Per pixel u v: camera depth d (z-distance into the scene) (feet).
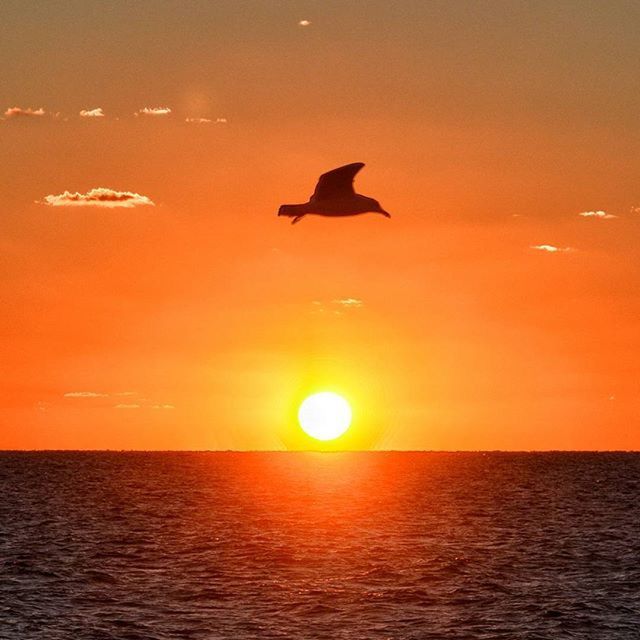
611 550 446.60
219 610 306.96
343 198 129.39
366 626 288.71
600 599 326.65
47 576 361.30
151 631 280.10
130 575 366.02
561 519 602.03
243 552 431.43
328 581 356.18
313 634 279.08
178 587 342.85
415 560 409.08
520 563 403.34
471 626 289.53
